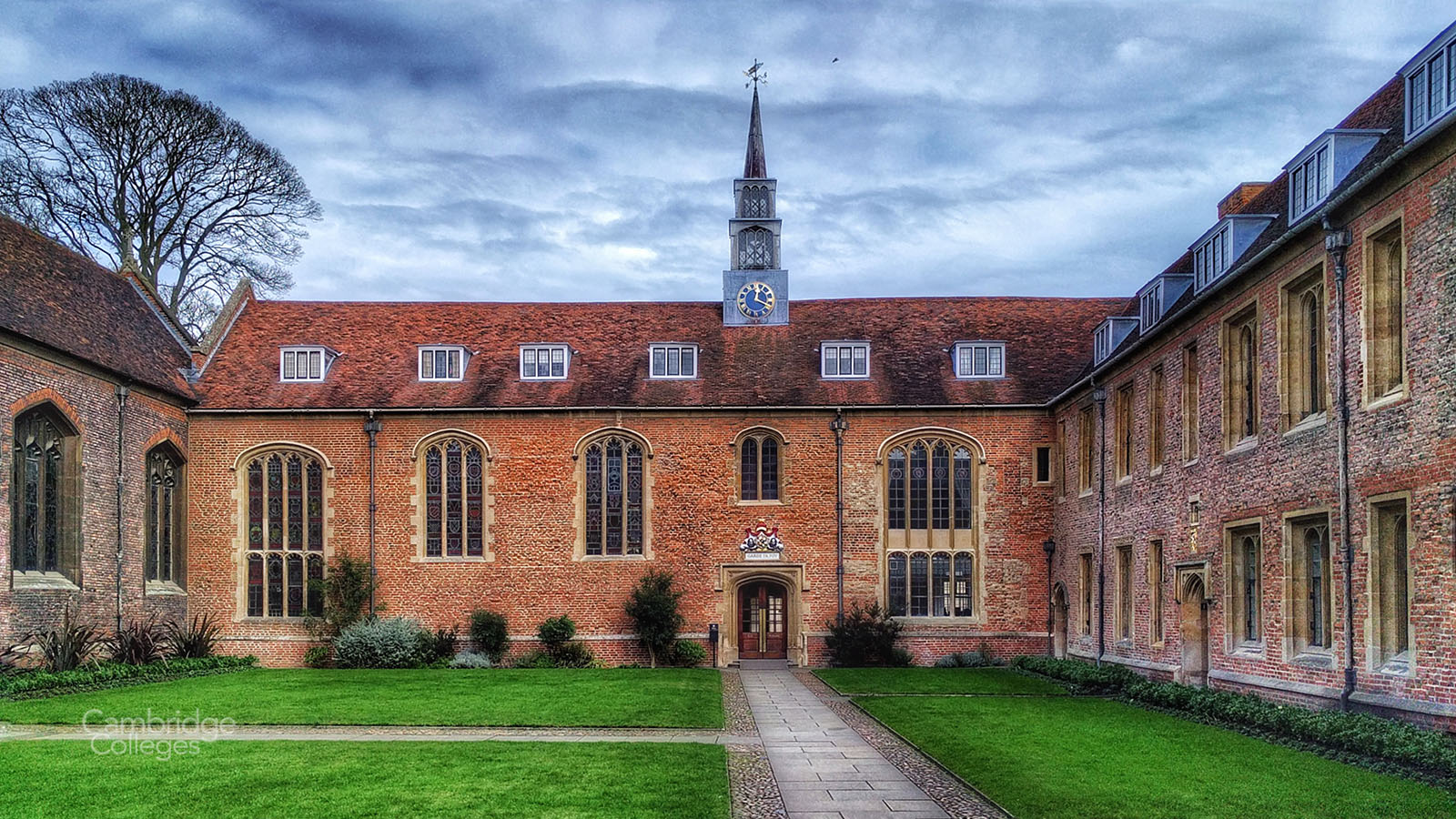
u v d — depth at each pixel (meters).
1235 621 19.86
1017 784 12.84
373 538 30.45
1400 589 15.17
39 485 24.03
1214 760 14.13
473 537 30.75
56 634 22.88
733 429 30.84
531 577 30.42
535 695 21.72
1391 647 15.20
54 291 26.02
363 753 14.97
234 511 30.53
